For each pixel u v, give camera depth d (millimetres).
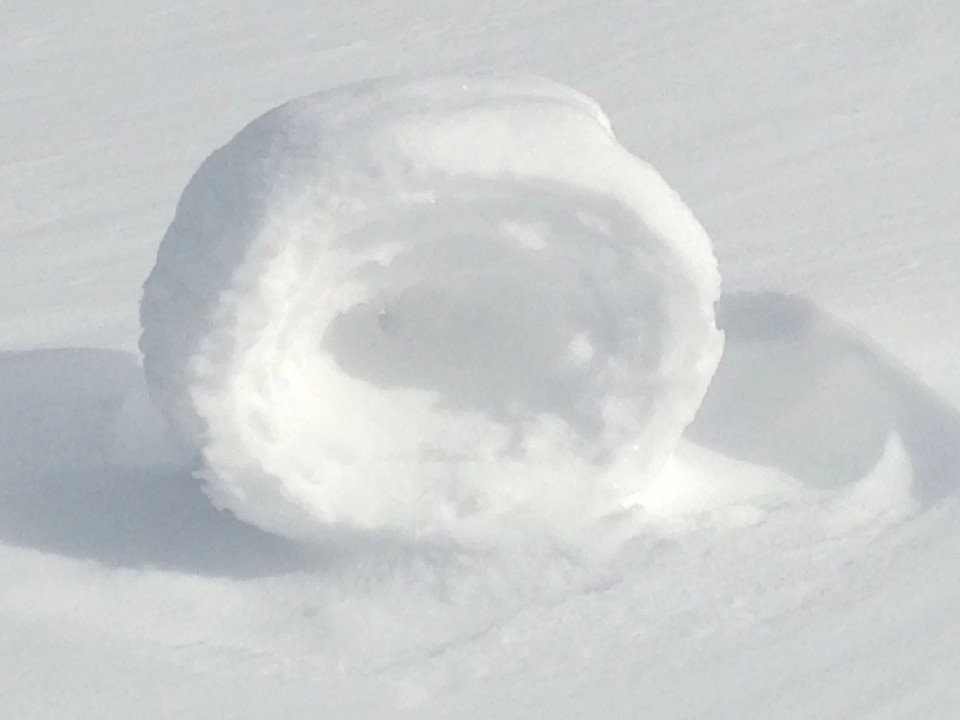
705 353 2033
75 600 2033
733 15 4883
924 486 2232
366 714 1816
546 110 1983
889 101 4082
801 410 2457
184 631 1990
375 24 5074
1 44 5004
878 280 2924
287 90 4551
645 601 2004
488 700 1837
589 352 2059
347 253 2004
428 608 2021
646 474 2100
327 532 2057
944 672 1848
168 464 2363
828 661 1879
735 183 3639
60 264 3400
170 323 1990
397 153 1905
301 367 2074
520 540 2068
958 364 2584
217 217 1981
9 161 4047
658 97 4301
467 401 2119
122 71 4742
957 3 4766
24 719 1801
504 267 2074
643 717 1801
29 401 2598
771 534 2135
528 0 5215
